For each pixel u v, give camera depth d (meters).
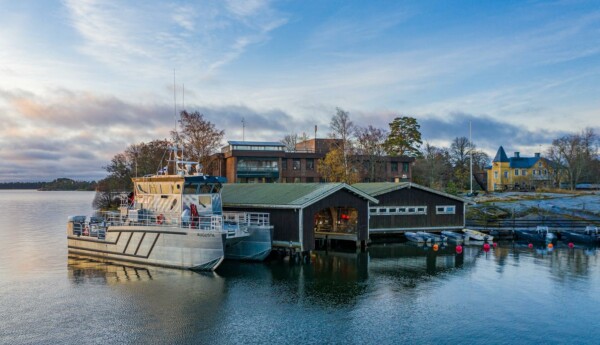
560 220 54.12
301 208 34.56
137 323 20.78
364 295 24.98
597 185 104.44
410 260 35.00
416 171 91.38
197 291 25.75
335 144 74.12
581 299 24.28
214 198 34.12
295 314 21.92
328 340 18.84
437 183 87.69
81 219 38.88
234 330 19.92
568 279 28.58
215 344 18.47
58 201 192.88
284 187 41.22
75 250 38.03
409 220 47.25
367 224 40.31
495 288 26.45
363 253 38.25
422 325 20.53
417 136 94.06
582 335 19.45
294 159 80.31
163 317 21.53
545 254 38.00
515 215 61.03
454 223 49.28
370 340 18.84
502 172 107.06
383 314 21.92
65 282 28.03
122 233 34.09
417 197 47.72
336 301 23.92
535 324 20.67
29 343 18.62
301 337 19.16
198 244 30.14
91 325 20.56
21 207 132.12
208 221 32.88
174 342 18.66
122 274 29.97
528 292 25.62
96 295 25.12
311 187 39.06
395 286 26.91
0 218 85.31
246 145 81.38
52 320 21.22
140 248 32.97
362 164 74.62
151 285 27.00
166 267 31.59
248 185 45.38
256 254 33.78
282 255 36.06
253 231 33.84
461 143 116.38
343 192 38.28
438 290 26.03
